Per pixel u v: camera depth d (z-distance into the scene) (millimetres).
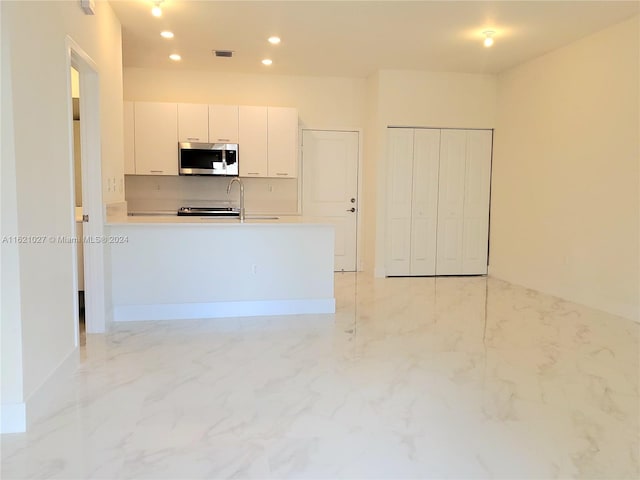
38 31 2525
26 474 1938
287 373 3045
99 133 3781
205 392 2746
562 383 2912
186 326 4066
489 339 3775
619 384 2896
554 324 4223
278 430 2324
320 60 5832
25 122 2346
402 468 2020
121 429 2312
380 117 6289
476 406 2602
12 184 2215
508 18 4344
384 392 2771
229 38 4996
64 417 2432
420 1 3963
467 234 6680
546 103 5480
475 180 6617
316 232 4508
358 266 6980
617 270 4543
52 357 2660
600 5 4023
